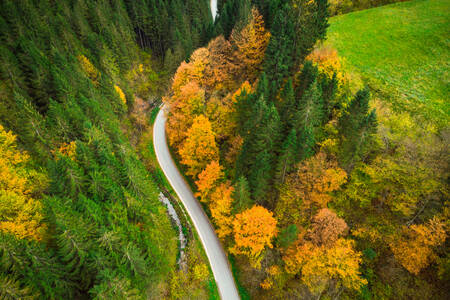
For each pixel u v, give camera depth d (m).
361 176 30.08
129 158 37.34
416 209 26.20
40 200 27.52
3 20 49.72
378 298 25.27
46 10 61.75
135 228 27.45
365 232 27.97
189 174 43.59
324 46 44.12
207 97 47.66
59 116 36.06
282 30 37.06
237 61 48.09
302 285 28.17
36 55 45.03
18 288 18.02
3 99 37.62
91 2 70.62
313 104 29.75
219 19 66.06
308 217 29.73
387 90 38.25
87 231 22.25
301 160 29.73
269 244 28.23
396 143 30.08
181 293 30.97
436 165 25.38
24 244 19.81
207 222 40.69
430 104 35.03
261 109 32.53
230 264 35.25
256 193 31.00
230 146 42.12
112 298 19.81
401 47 44.28
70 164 27.56
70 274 21.25
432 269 24.50
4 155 30.59
